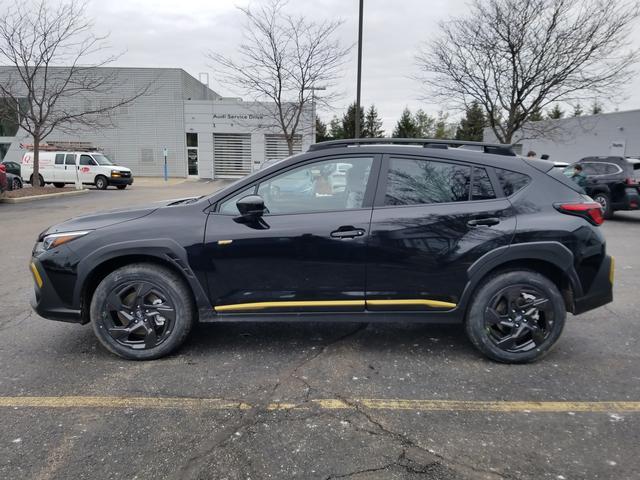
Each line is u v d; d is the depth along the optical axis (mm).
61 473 2281
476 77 15633
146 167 36531
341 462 2379
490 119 16484
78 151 25344
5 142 35438
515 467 2342
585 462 2381
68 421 2736
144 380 3258
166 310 3537
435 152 3557
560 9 14016
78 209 14281
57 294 3516
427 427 2695
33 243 8711
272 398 3021
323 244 3428
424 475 2281
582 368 3484
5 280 6082
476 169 3523
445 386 3197
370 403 2963
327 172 3551
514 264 3525
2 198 16047
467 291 3453
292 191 3541
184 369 3439
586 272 3477
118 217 3607
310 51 18312
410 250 3426
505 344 3500
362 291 3488
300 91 18938
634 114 26312
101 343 3697
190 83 38312
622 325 4410
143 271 3490
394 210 3461
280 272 3475
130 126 35875
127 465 2346
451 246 3414
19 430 2639
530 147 33875
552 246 3377
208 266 3461
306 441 2557
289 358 3648
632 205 12070
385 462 2381
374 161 3553
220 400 2990
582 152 29812
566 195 3518
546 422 2752
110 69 34688
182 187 27312
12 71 26281
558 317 3486
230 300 3523
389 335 4152
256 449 2482
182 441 2549
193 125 35750
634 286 5848
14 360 3586
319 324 4426
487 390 3141
